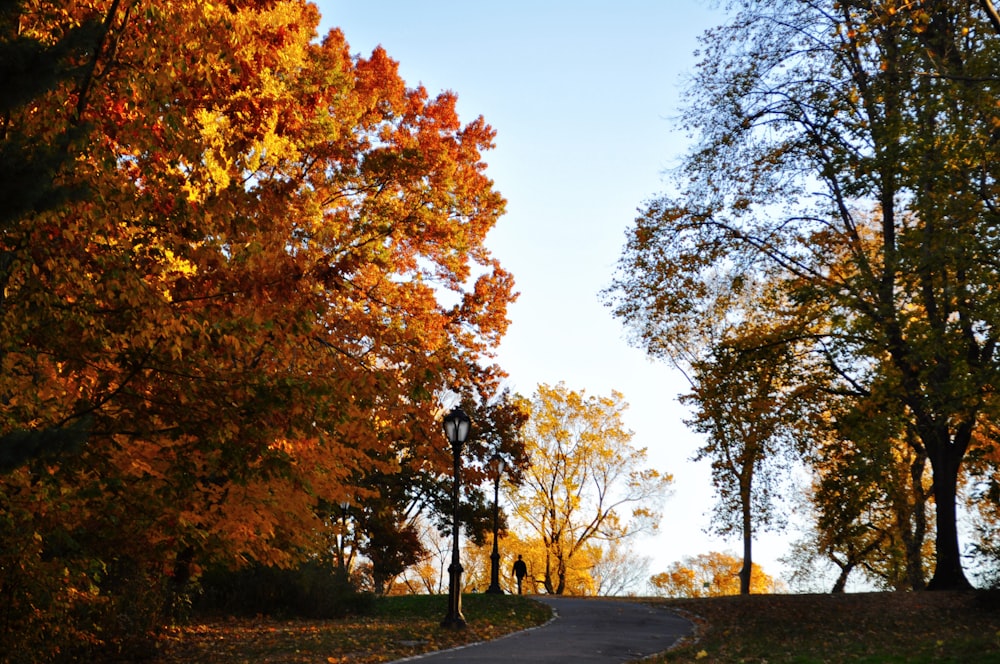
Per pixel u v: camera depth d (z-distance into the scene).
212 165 11.78
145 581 13.71
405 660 12.95
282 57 14.30
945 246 17.94
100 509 11.40
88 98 9.92
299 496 14.84
